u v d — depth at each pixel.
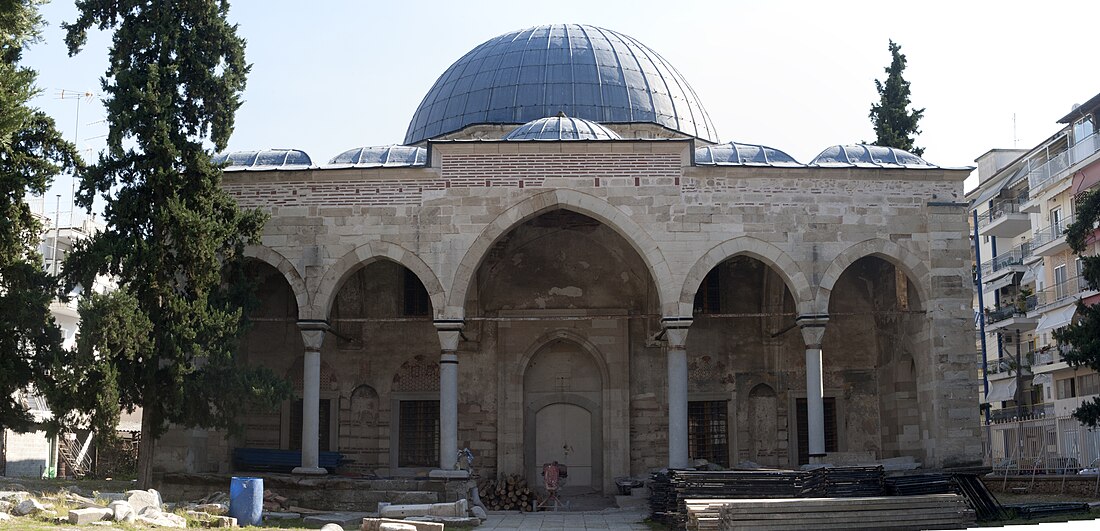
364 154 33.53
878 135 44.59
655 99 40.88
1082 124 51.97
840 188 31.89
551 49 41.41
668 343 30.91
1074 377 53.44
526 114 39.66
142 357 27.08
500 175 31.66
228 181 31.97
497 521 28.03
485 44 43.97
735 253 31.33
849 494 25.62
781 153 33.56
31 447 46.88
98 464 48.84
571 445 36.09
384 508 26.83
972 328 31.39
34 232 27.48
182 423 28.34
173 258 28.23
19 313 26.16
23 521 19.80
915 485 25.81
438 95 42.41
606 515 30.20
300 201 31.80
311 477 30.25
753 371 36.25
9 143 26.20
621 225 31.34
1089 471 30.50
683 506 25.09
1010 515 25.20
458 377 36.00
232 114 29.83
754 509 22.44
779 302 36.28
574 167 31.69
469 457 30.83
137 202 28.20
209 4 29.86
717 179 31.70
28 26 26.12
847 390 35.78
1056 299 54.59
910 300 32.97
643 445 35.75
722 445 36.03
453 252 31.34
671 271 31.16
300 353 35.53
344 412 35.81
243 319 29.88
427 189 31.70
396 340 36.34
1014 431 35.91
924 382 31.91
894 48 45.06
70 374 25.53
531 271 36.66
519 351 36.09
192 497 30.44
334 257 31.50
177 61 29.48
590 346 36.06
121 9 29.45
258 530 22.47
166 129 28.42
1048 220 55.25
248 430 35.06
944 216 31.89
